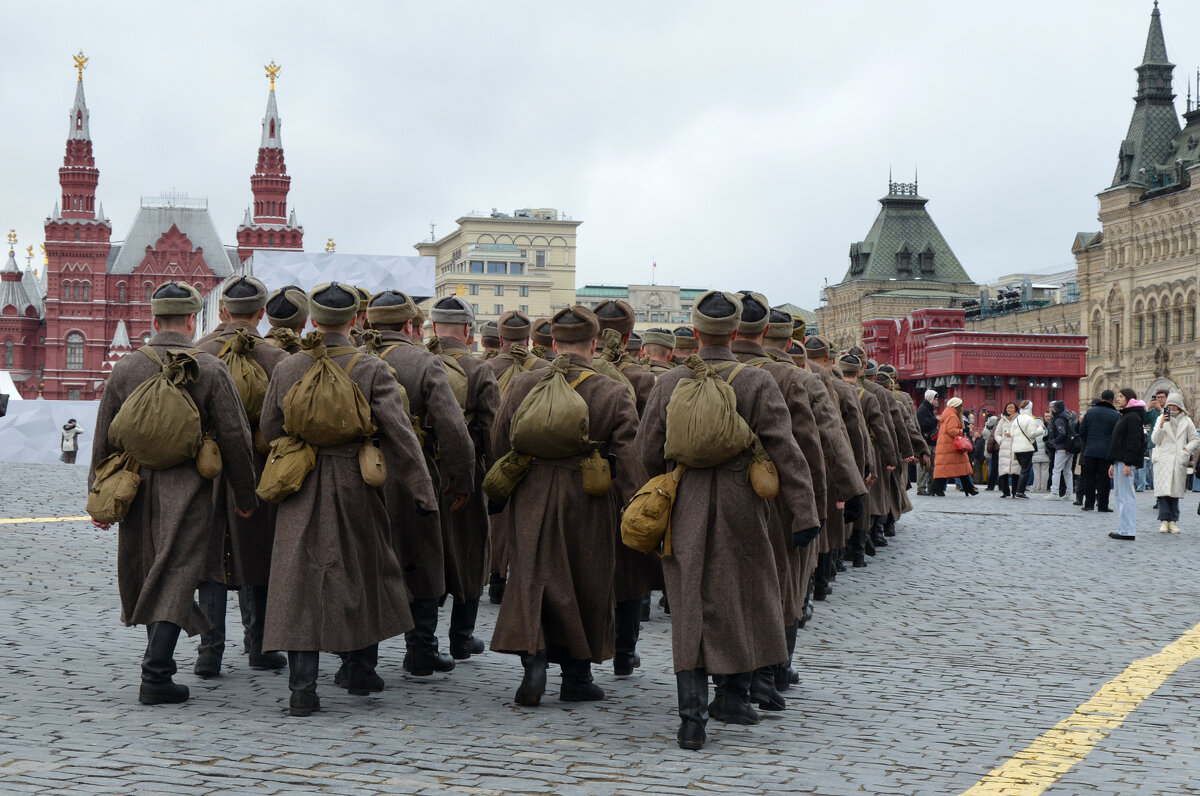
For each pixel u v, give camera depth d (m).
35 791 5.37
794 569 7.43
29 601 10.67
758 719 7.09
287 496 7.00
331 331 7.22
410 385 7.90
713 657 6.46
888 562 15.32
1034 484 31.91
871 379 16.34
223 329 8.73
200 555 7.19
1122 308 84.88
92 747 6.14
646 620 10.88
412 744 6.37
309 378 6.96
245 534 7.99
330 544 6.95
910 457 17.45
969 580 13.80
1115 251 85.56
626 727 6.91
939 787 5.88
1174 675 8.80
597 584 7.34
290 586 6.89
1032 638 10.26
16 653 8.43
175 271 142.88
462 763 6.04
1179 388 79.44
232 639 9.45
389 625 7.19
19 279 148.50
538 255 174.75
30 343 148.12
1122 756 6.55
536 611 7.26
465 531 8.92
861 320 111.12
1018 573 14.49
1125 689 8.28
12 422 40.31
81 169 142.62
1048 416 31.45
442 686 7.92
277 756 6.06
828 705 7.63
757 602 6.62
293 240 144.62
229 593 12.06
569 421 7.16
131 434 7.05
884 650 9.57
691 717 6.44
